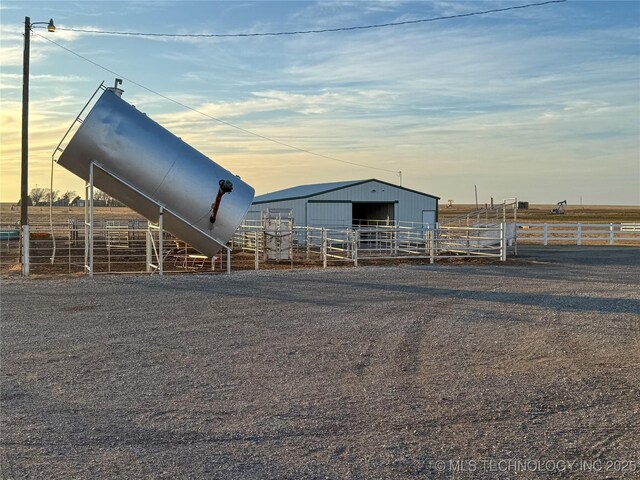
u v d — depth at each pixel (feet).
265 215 99.81
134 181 62.85
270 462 17.99
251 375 27.45
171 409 22.74
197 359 30.30
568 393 24.94
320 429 20.72
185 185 63.87
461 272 71.36
